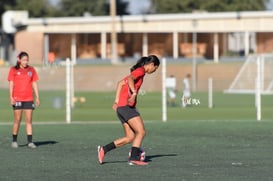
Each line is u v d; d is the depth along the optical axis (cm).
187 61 14862
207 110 7400
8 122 5834
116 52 16062
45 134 4591
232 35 17488
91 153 3575
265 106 8062
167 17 16100
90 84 11988
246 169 2989
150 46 17075
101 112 7150
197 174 2852
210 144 3969
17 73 3816
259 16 15275
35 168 3045
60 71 10581
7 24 16962
